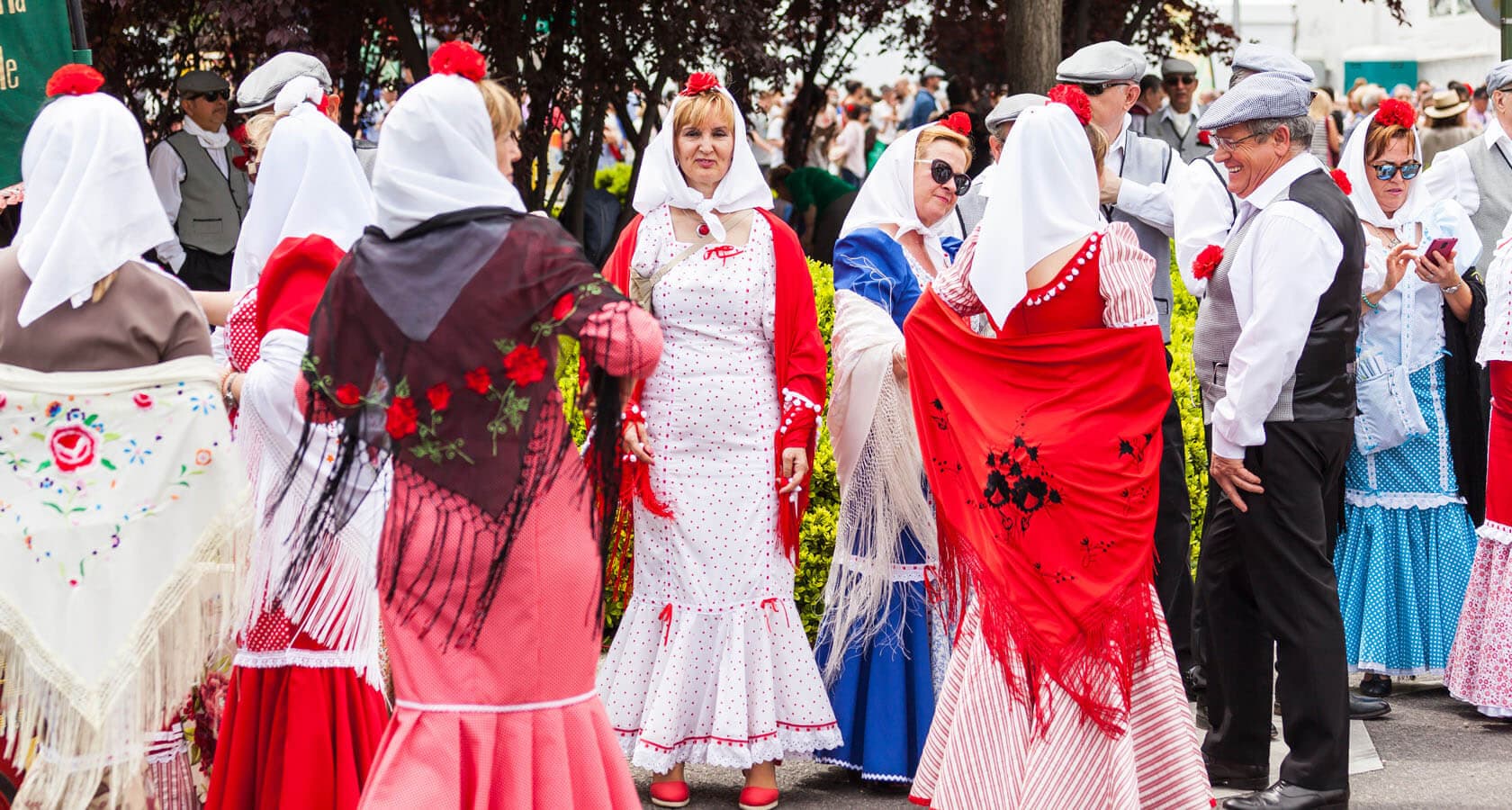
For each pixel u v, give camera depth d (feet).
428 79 10.89
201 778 13.37
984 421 13.32
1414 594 18.97
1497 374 17.76
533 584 10.69
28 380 11.70
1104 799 12.87
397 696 10.87
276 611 12.10
